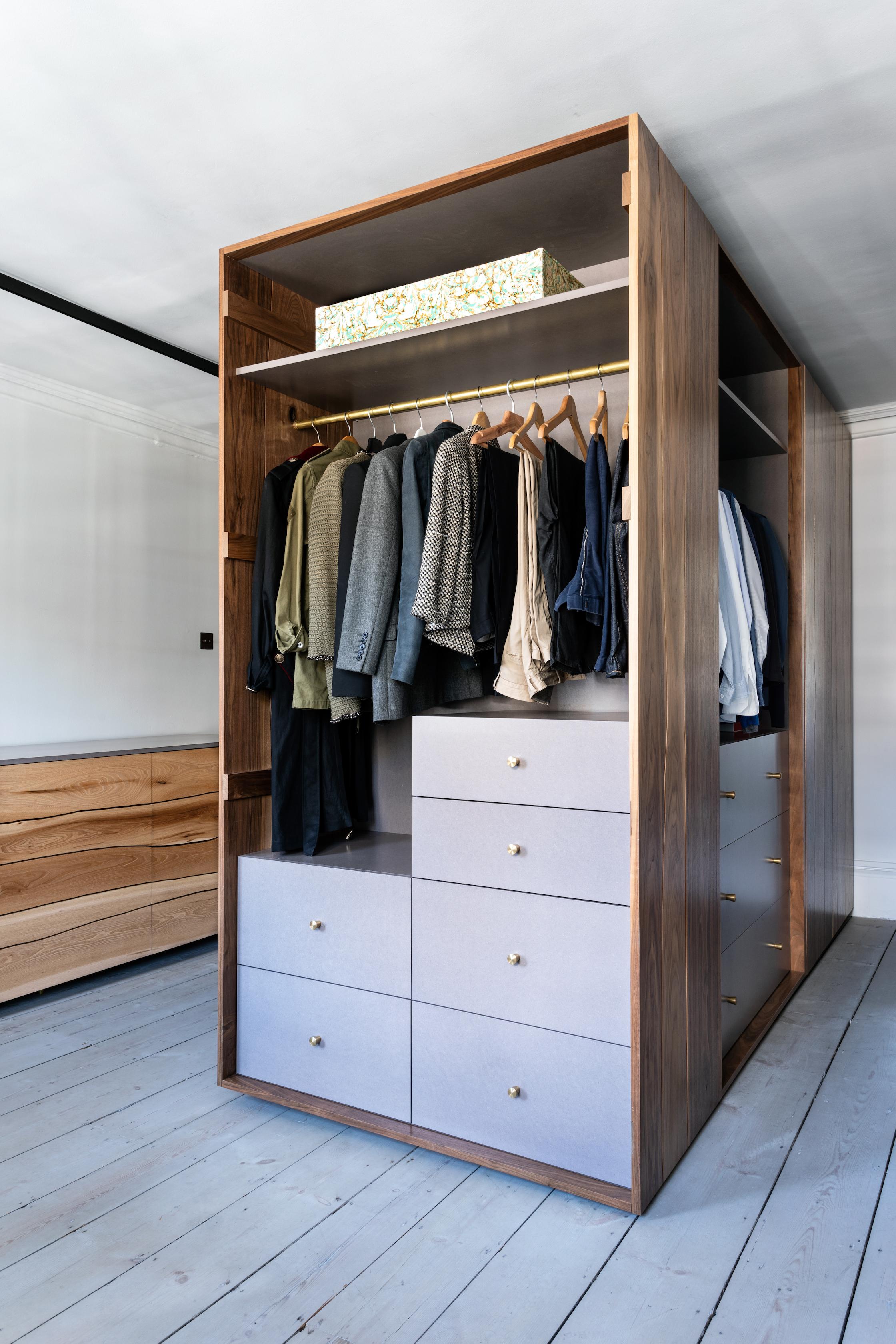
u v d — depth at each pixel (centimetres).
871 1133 202
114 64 177
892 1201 175
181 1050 251
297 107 191
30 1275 153
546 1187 181
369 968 205
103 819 310
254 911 223
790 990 291
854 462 405
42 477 351
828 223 241
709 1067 208
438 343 207
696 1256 158
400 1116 200
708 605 209
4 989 277
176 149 206
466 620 206
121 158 209
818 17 165
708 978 208
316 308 254
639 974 167
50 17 164
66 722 360
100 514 376
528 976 183
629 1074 171
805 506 314
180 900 340
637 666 167
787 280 274
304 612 224
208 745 354
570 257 228
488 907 188
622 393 225
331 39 170
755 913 267
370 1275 152
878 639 400
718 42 172
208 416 404
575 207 202
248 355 233
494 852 187
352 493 213
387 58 176
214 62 177
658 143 204
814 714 327
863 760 404
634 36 170
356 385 239
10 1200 175
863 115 194
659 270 178
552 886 180
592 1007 175
